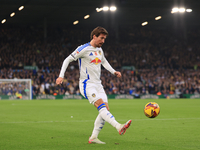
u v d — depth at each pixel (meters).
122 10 89.56
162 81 96.50
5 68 89.31
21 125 22.00
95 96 13.26
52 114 32.06
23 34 103.75
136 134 17.34
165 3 79.56
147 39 114.81
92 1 77.25
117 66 103.56
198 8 85.56
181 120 25.23
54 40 106.06
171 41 115.50
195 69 108.81
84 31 111.50
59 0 75.75
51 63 98.12
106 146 13.45
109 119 12.65
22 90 81.19
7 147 13.32
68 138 15.91
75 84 89.19
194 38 117.50
